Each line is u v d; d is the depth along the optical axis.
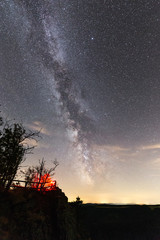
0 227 16.36
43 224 20.94
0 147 21.80
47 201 24.69
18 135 22.92
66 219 23.53
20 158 22.64
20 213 19.83
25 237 18.25
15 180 23.30
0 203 18.78
